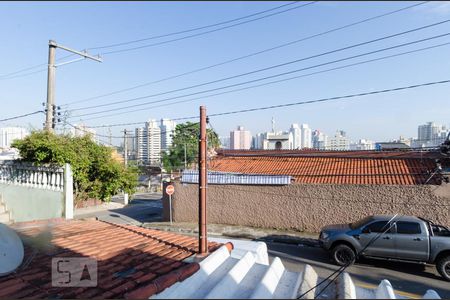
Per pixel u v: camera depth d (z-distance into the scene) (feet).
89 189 55.26
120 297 10.44
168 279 10.99
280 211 55.36
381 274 32.40
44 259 14.44
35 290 11.10
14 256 13.41
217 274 12.66
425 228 32.09
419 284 29.94
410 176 49.01
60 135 48.39
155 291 10.34
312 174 56.59
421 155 53.21
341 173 55.06
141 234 19.83
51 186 30.91
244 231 54.24
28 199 32.99
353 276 31.71
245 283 11.50
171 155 138.10
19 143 36.52
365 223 34.83
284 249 43.47
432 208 45.27
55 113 44.04
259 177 57.47
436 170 46.78
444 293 27.71
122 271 12.84
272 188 56.13
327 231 36.88
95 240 18.02
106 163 55.52
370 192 49.01
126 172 61.82
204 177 15.12
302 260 37.88
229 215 59.62
